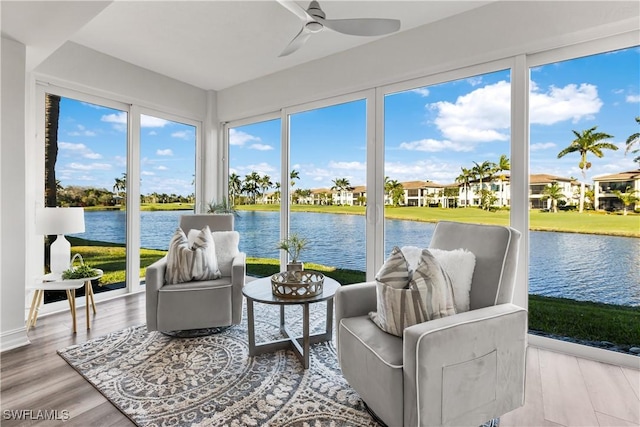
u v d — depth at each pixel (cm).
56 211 269
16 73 241
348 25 204
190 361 216
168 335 258
